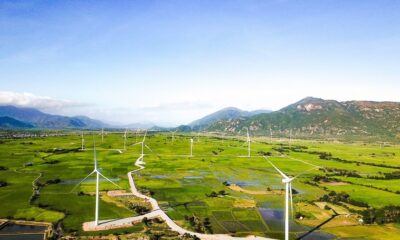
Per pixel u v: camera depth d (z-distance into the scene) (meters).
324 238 114.12
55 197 159.50
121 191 173.00
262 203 156.12
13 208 140.75
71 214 133.88
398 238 114.62
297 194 175.12
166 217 131.50
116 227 119.62
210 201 157.25
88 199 156.38
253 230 120.19
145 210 140.12
